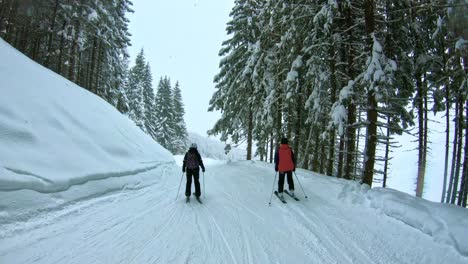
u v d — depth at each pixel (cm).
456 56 926
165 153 1698
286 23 1113
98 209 570
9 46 1074
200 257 377
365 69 811
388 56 958
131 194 730
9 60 870
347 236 478
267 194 788
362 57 989
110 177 736
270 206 657
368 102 810
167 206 641
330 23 911
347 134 1079
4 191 450
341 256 404
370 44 822
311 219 561
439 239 441
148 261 358
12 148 550
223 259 374
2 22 1820
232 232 480
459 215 481
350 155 1095
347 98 862
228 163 1831
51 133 704
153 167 1104
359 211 610
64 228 453
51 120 754
